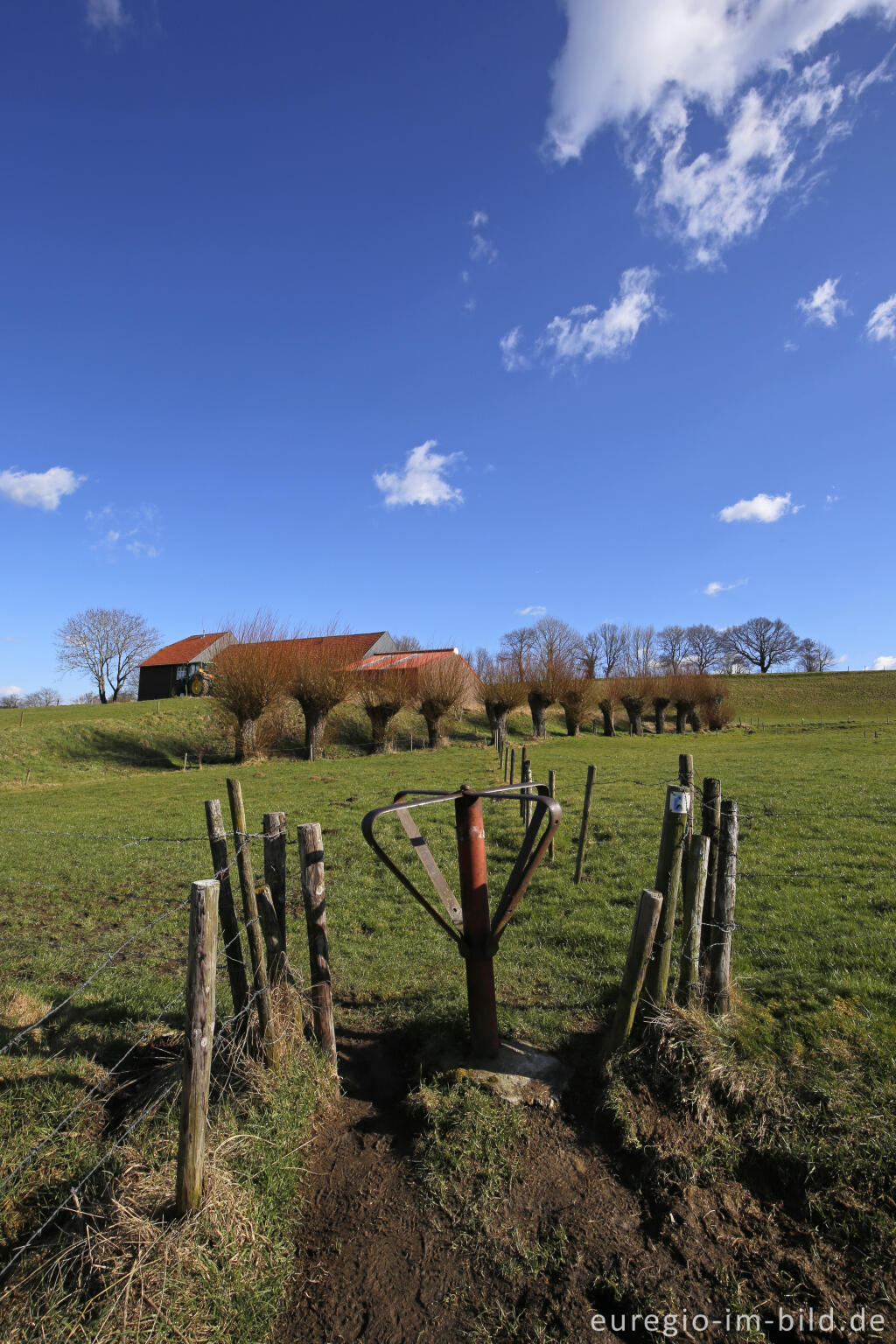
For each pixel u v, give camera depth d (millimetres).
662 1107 4188
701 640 108500
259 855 10117
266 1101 4148
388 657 56094
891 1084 4148
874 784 16781
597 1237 3479
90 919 8734
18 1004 5723
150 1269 3000
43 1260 3201
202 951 3162
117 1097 4570
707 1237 3469
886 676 86250
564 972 6375
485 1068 4602
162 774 30469
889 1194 3523
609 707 54938
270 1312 3074
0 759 33812
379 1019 5672
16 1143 4008
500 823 12891
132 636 77250
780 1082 4250
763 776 19812
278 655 36156
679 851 4605
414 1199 3717
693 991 4750
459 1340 3014
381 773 26328
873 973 5766
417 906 8852
